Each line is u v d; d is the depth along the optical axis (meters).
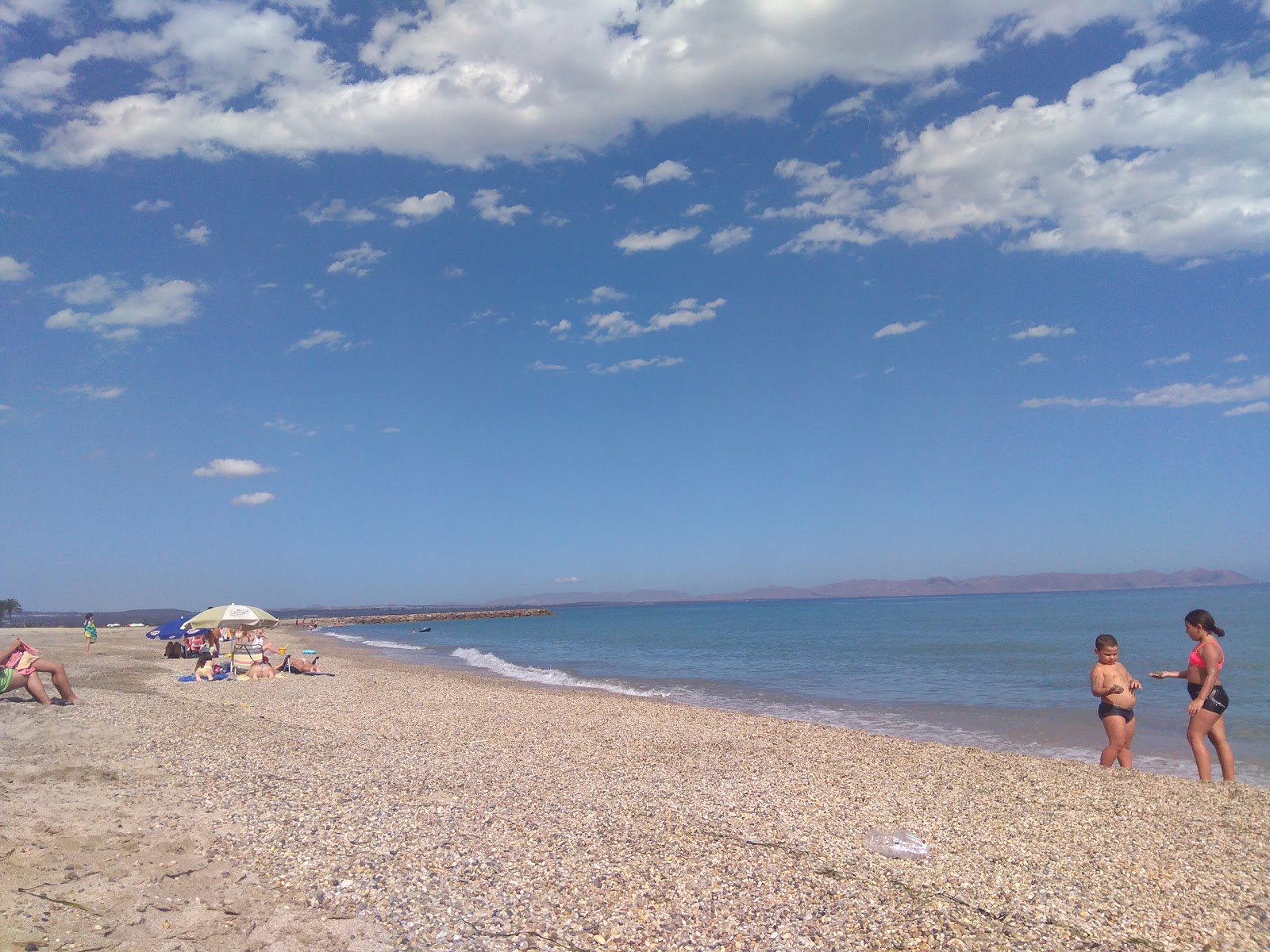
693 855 7.26
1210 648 10.55
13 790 8.22
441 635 77.62
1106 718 11.35
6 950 4.65
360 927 5.44
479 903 5.98
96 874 5.99
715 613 160.50
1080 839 7.98
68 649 39.25
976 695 22.69
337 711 17.17
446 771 10.72
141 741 11.34
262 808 8.13
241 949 5.00
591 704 18.92
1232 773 10.48
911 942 5.54
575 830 7.96
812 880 6.69
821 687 25.22
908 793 9.96
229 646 36.50
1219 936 5.71
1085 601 153.62
